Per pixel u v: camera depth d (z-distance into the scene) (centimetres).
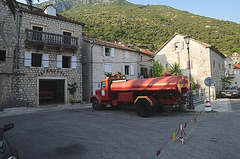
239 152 358
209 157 336
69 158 355
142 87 898
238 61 7250
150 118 802
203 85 1920
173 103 815
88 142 458
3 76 1238
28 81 1355
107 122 725
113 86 1063
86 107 1377
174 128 588
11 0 785
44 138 502
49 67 1473
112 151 387
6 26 1272
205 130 547
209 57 1902
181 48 2114
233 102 1356
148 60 2456
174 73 1881
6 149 243
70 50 1611
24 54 1345
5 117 912
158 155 352
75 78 1628
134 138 483
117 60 2030
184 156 344
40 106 1384
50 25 1495
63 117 870
